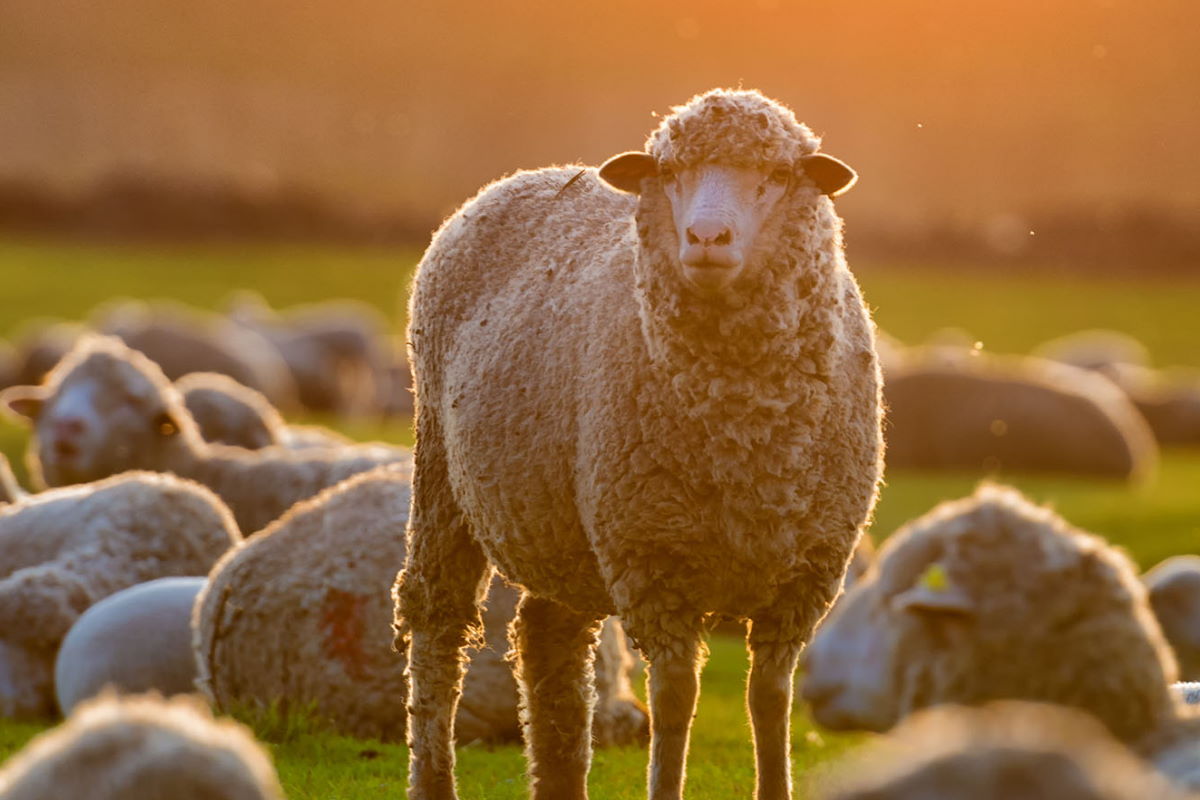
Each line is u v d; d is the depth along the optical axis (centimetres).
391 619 2609
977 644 1328
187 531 3131
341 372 11656
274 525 2712
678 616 1750
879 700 1667
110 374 3775
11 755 2536
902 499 6700
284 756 2472
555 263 1931
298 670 2619
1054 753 736
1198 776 1238
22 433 6806
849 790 770
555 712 2044
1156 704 1317
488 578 2108
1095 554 1342
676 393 1708
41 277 18188
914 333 16250
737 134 1694
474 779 2383
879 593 1508
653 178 1748
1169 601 3297
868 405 1806
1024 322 17588
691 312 1694
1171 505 6362
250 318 12250
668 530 1722
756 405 1698
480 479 1911
